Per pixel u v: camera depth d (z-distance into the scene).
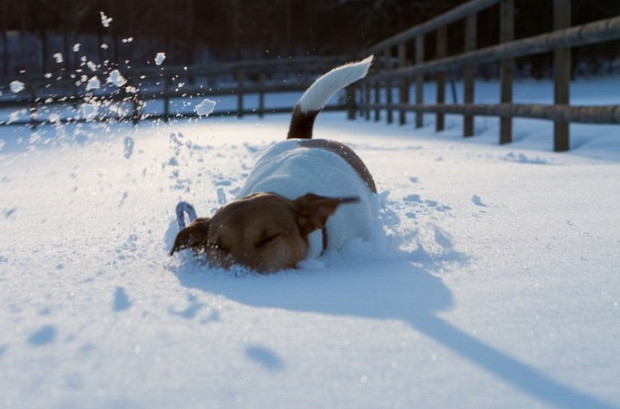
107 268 2.57
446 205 3.91
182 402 1.35
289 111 22.09
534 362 1.55
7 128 16.03
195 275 2.43
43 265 2.64
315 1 37.88
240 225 2.43
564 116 7.06
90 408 1.33
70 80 16.81
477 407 1.32
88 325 1.85
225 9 39.69
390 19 32.47
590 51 30.67
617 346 1.65
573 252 2.70
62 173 6.61
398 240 2.88
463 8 10.31
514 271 2.42
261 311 1.95
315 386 1.42
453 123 12.49
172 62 39.91
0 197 4.93
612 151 6.86
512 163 6.26
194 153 7.99
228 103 29.86
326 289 2.20
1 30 43.06
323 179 2.86
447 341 1.69
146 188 5.08
